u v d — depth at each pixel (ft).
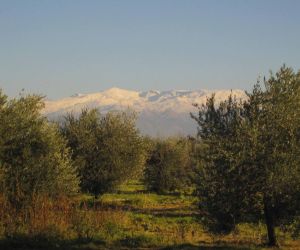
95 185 117.70
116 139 119.44
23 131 68.39
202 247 60.23
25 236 58.23
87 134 117.70
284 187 58.44
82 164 113.91
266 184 58.95
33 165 67.51
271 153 59.06
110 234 65.16
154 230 77.92
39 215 62.03
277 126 60.03
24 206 64.64
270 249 60.80
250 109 61.87
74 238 60.54
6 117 67.10
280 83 61.67
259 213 62.75
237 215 62.39
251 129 59.36
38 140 69.67
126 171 119.55
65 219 64.08
